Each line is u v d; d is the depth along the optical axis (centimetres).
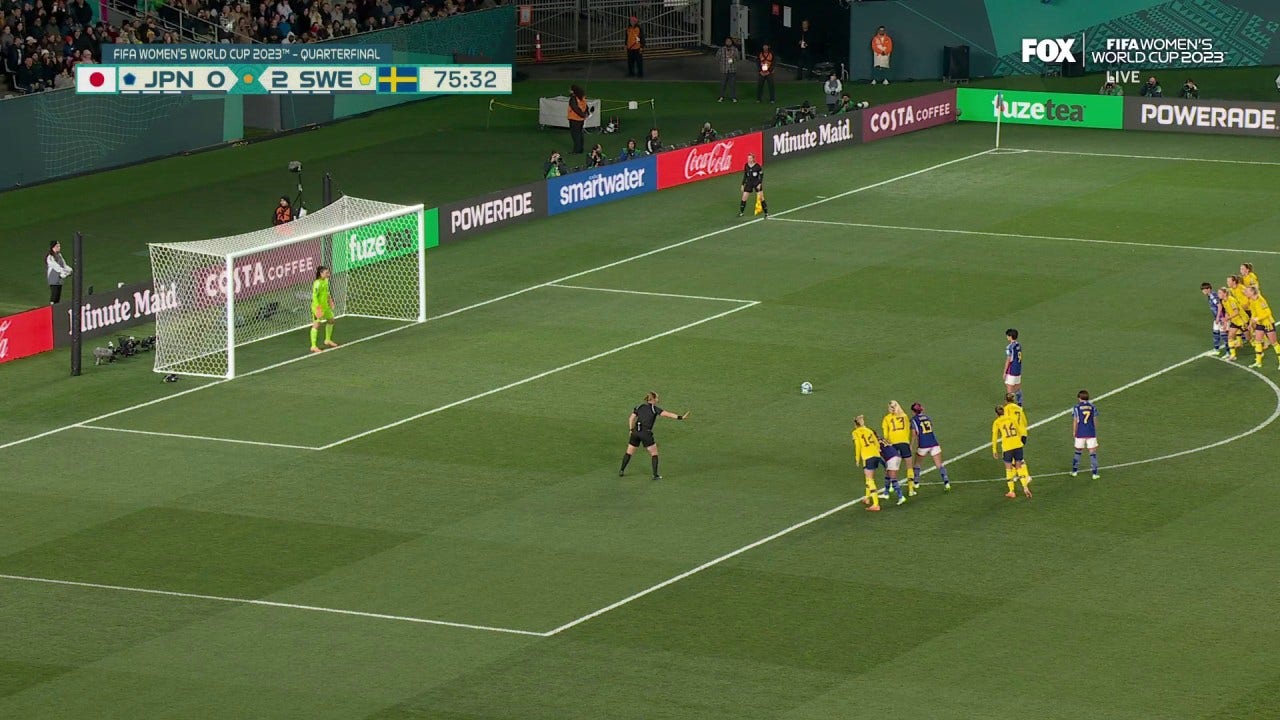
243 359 11988
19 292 13600
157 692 7556
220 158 17488
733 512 9375
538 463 10081
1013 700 7362
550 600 8375
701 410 10856
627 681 7588
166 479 9925
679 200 15988
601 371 11588
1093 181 16388
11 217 15512
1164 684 7475
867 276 13575
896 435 9431
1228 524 9075
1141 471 9800
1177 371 11369
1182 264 13738
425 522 9294
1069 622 8056
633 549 8931
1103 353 11738
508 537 9094
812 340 12106
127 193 16288
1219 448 10088
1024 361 11612
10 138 16200
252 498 9638
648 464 10044
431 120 18950
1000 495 9531
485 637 8012
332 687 7575
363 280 13550
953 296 13025
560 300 13112
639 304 12988
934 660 7719
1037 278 13438
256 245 12062
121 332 12556
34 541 9131
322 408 11025
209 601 8425
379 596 8444
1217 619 8056
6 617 8275
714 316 12669
